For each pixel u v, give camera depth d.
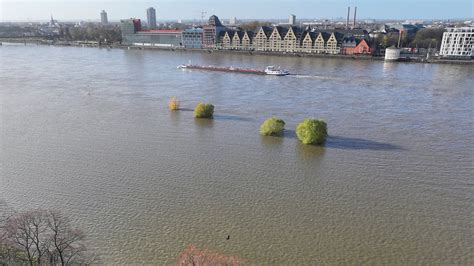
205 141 97.25
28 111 125.44
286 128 108.62
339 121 116.12
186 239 56.47
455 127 110.81
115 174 77.19
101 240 56.00
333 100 144.88
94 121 114.25
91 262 50.50
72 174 77.12
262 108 132.12
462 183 74.50
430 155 88.62
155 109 129.25
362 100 145.12
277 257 52.88
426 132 105.94
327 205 65.75
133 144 94.50
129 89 165.00
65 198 67.62
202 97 149.75
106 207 64.69
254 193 69.69
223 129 107.50
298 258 52.75
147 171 78.62
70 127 108.12
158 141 96.88
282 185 72.94
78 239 53.22
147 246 54.81
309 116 121.81
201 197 68.12
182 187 71.81
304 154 88.69
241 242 55.88
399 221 61.38
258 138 99.81
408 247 55.19
